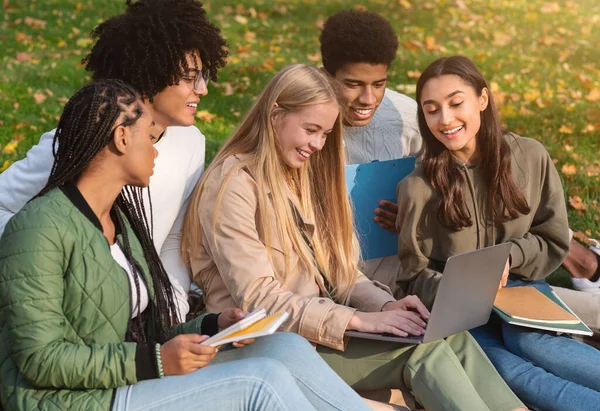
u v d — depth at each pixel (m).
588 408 3.38
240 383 2.71
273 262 3.53
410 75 9.32
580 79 9.73
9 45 9.58
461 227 3.93
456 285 3.27
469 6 13.36
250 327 2.79
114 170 2.74
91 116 2.65
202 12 3.49
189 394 2.68
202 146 3.79
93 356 2.59
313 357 3.09
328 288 3.75
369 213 4.15
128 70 3.36
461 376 3.29
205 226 3.47
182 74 3.39
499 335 3.91
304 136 3.50
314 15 12.30
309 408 2.72
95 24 10.86
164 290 3.18
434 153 3.97
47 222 2.57
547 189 4.05
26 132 6.68
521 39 11.70
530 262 3.99
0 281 2.54
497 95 8.83
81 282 2.62
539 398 3.50
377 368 3.43
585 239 5.41
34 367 2.53
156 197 3.54
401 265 4.09
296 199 3.65
